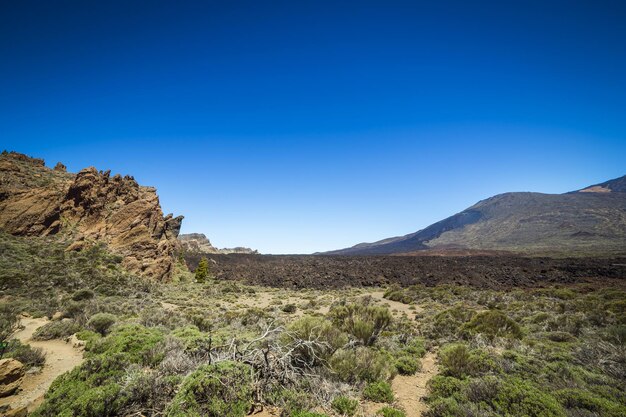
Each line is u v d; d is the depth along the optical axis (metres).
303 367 7.67
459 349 8.43
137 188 48.34
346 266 54.00
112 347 8.62
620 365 7.88
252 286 45.12
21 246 27.39
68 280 23.14
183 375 6.33
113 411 5.15
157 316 15.64
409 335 13.45
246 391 5.50
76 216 35.69
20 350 8.87
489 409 5.61
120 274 29.39
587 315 15.65
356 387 7.09
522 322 16.92
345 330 11.73
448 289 34.06
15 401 6.51
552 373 7.37
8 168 38.75
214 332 12.05
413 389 7.58
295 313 23.50
